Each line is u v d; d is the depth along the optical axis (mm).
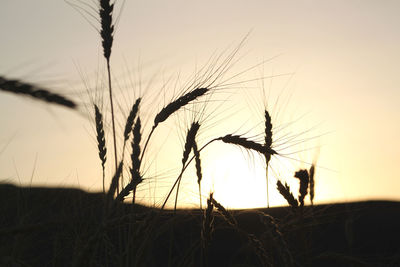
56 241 2396
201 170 3078
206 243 2691
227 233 4367
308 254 2604
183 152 2859
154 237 2656
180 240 3084
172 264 2771
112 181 2639
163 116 2828
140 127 2895
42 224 1646
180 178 2771
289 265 2414
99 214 2262
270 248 2594
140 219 1934
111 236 2475
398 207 5340
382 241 3908
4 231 1570
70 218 1763
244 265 2857
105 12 3148
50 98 1670
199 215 3002
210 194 2725
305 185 2715
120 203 2295
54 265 2357
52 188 2732
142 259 2449
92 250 1837
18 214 2457
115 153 2756
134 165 2672
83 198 2455
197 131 2873
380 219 4891
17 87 1627
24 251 2408
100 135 2822
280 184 2736
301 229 2664
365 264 2502
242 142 2834
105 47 3033
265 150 2803
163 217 2711
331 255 2543
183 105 2869
